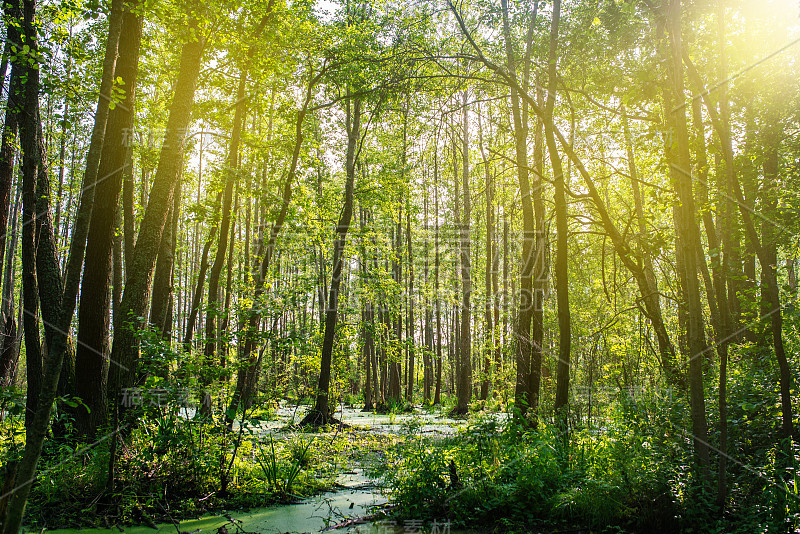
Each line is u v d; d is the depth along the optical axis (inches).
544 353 491.2
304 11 506.6
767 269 258.5
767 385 280.7
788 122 327.6
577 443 288.2
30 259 313.6
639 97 345.1
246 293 478.6
